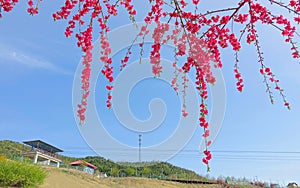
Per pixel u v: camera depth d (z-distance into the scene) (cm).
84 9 318
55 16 324
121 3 331
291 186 2194
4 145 4541
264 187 2300
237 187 2417
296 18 288
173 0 297
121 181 2888
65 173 2306
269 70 331
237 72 369
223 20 313
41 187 1455
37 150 3177
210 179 3148
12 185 1273
